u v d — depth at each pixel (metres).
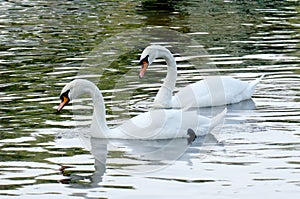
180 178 12.59
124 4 32.59
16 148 14.05
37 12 30.19
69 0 33.66
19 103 17.05
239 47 23.47
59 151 13.97
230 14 30.05
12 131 15.06
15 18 28.70
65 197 11.73
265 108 17.00
